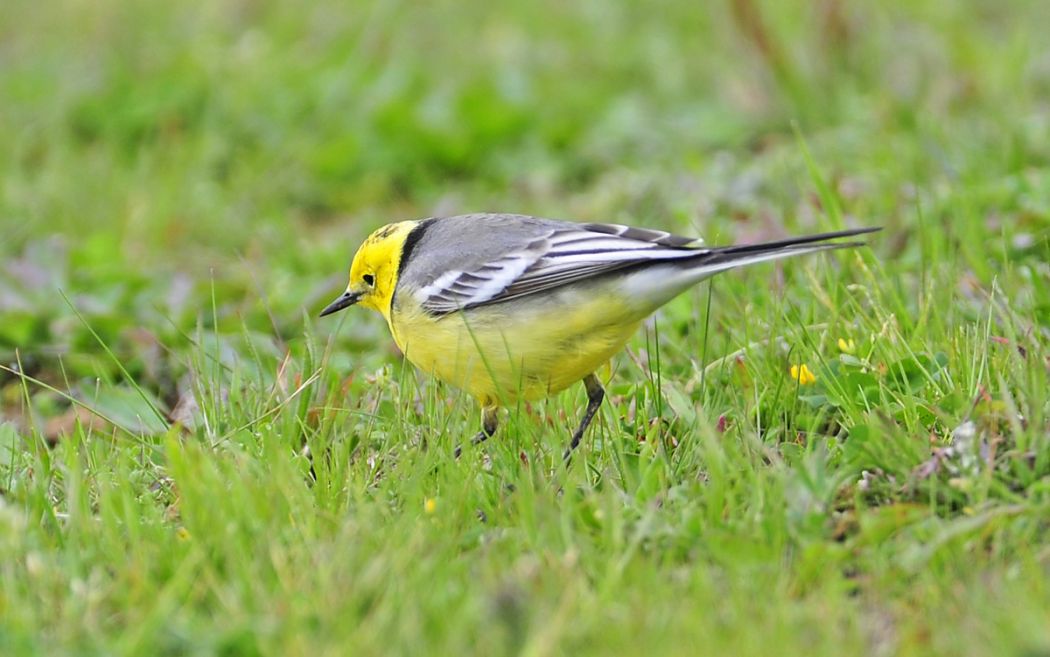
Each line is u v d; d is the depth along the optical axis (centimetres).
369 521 899
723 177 1705
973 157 1581
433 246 1130
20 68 2309
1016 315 1120
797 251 1011
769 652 748
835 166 1645
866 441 947
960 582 823
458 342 1092
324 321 1464
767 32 1995
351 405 1173
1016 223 1378
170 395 1361
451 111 2103
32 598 841
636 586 820
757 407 1060
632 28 2358
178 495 980
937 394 1050
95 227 1859
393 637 779
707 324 1144
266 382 1258
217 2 2470
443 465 1000
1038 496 888
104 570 882
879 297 1200
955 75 1908
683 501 933
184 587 841
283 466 942
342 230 1880
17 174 1978
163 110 2150
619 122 2039
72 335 1441
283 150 2058
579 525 900
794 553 869
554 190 1948
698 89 2131
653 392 1104
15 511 930
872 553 859
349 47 2295
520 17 2427
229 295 1553
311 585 831
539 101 2128
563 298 1055
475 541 905
